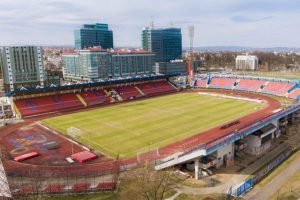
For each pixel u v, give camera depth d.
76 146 88.06
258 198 58.91
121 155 80.25
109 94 161.25
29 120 119.00
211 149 68.88
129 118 119.00
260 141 84.62
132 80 177.75
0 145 90.31
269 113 123.00
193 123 109.75
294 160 78.62
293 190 61.44
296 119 117.12
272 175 69.38
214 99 157.75
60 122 115.19
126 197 56.50
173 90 190.00
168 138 93.19
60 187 61.69
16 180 64.69
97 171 70.12
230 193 59.88
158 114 124.75
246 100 153.62
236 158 81.12
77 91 153.25
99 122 113.75
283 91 167.75
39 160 77.94
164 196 58.84
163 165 69.88
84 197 57.59
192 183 66.00
